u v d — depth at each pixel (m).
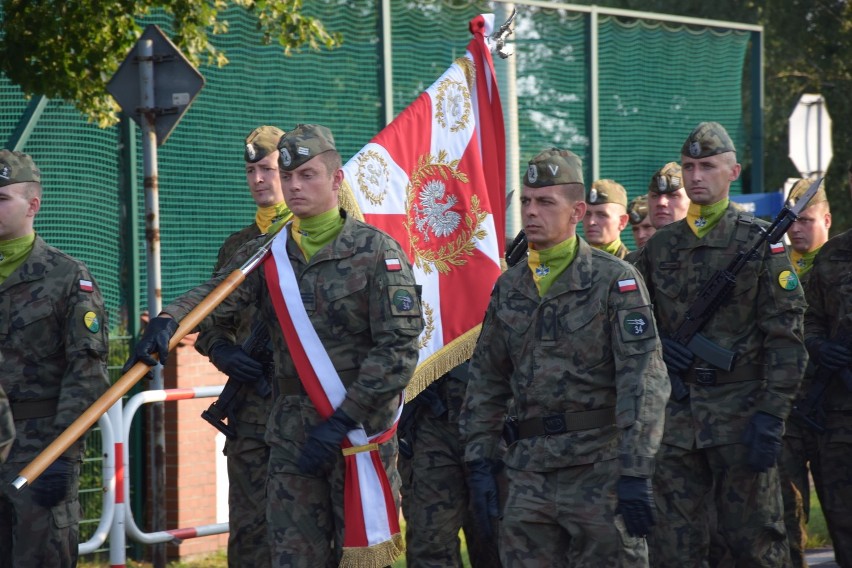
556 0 71.75
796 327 18.55
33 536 17.91
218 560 28.47
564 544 15.97
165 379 28.81
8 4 27.17
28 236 18.44
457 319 19.84
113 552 21.25
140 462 29.64
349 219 16.91
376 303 16.41
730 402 18.97
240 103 33.19
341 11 35.03
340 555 16.64
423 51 36.72
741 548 19.17
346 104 35.19
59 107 30.23
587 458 15.55
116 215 30.98
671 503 19.25
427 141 20.12
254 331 19.94
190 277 32.22
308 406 16.59
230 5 32.97
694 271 19.41
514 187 36.16
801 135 42.16
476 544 22.00
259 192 21.16
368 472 16.38
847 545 22.19
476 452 16.36
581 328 15.63
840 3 73.88
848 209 72.94
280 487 16.55
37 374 18.23
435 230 19.95
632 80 41.88
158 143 22.28
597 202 24.84
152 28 22.16
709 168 19.31
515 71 36.84
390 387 16.20
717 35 44.50
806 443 23.59
